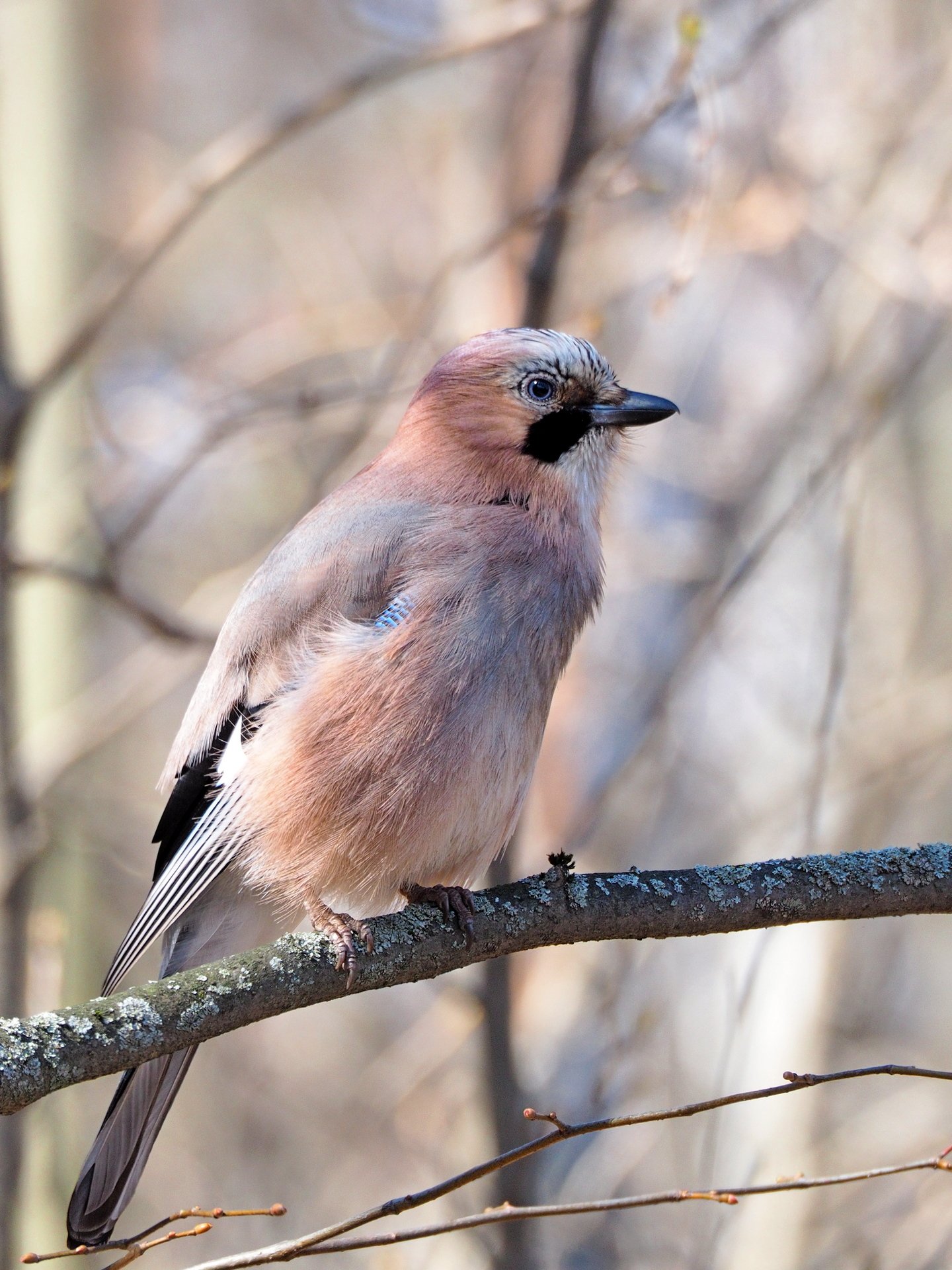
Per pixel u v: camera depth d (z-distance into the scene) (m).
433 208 14.98
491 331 7.78
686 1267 10.45
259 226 18.50
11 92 11.72
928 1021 14.42
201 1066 14.32
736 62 11.15
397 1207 5.48
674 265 10.35
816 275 14.12
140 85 16.69
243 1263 5.45
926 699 12.62
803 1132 11.46
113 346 17.22
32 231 11.59
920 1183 11.68
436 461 7.55
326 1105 14.20
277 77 20.47
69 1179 10.24
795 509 11.06
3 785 10.05
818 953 11.80
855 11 12.92
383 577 7.09
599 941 6.53
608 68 12.31
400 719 6.82
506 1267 9.29
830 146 12.52
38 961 10.00
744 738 13.52
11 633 10.19
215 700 7.31
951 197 12.05
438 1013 12.74
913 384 13.38
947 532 13.47
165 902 7.04
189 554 16.55
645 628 14.55
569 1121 11.49
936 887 6.32
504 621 7.01
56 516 11.45
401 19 13.52
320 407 10.87
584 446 7.60
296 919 7.38
